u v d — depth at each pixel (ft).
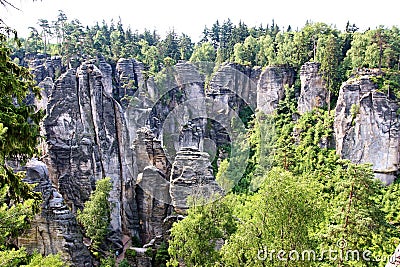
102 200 128.57
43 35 320.29
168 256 121.39
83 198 144.25
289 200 74.23
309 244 76.74
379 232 91.50
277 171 78.79
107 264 116.06
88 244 129.70
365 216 91.04
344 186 96.02
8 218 40.81
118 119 150.82
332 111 204.95
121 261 123.34
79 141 146.61
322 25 273.75
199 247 98.99
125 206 145.18
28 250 98.37
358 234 89.56
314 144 192.13
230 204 112.37
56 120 146.82
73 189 144.87
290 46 263.70
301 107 222.69
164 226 126.93
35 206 44.45
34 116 42.04
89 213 126.82
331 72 213.66
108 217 135.95
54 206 100.83
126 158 146.92
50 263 40.78
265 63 263.90
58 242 99.86
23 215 42.09
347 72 220.43
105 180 131.54
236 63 234.58
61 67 261.03
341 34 281.74
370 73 195.11
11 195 43.29
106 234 132.98
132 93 230.07
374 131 173.17
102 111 149.18
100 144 146.61
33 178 100.53
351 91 180.55
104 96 150.51
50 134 147.13
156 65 258.57
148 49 286.66
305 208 74.38
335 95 219.41
